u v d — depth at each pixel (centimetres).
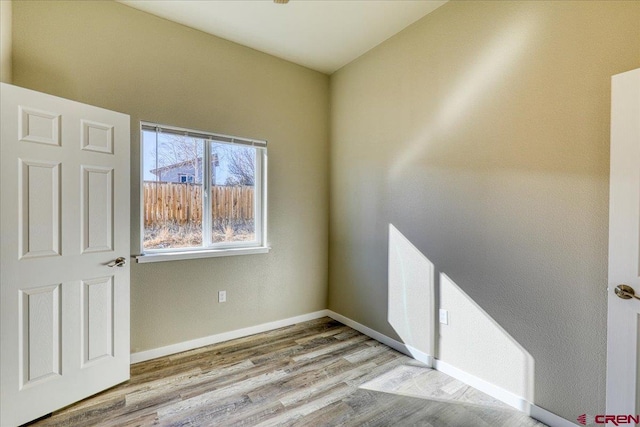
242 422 173
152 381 213
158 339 250
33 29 203
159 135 254
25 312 170
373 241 292
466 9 212
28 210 170
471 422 175
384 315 280
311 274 342
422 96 244
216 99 276
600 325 154
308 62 322
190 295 265
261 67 302
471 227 211
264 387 207
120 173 210
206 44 270
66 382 184
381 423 173
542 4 174
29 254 171
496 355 196
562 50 166
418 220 248
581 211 160
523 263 184
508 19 189
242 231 302
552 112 171
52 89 209
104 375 201
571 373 164
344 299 330
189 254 261
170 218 262
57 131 180
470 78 210
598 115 154
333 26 257
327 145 351
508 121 190
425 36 241
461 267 217
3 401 162
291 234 327
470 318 211
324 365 238
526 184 182
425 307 242
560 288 168
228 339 285
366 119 300
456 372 220
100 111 199
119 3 232
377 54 287
